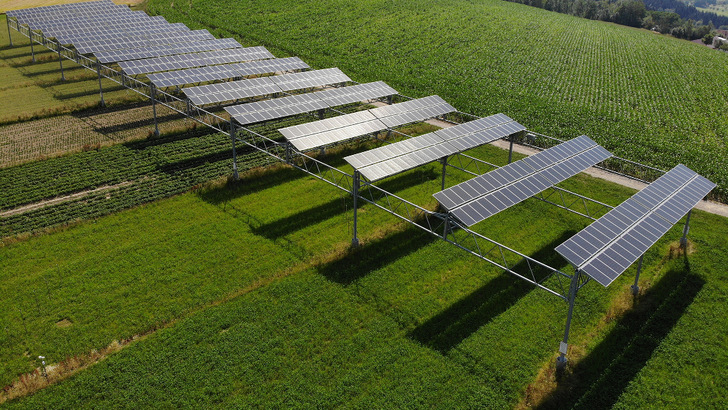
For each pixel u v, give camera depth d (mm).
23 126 59688
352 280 35406
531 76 88438
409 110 50000
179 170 49781
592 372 28453
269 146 55719
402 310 32719
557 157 40688
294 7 124312
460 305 33281
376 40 105500
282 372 28016
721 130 65625
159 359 28578
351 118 45875
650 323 31984
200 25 106062
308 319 31797
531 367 28766
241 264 36781
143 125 60656
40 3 116062
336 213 43812
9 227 40375
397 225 41938
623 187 48844
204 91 49812
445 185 48500
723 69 100250
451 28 118000
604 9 182250
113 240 39281
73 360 28453
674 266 37312
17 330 30609
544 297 34094
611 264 28047
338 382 27391
